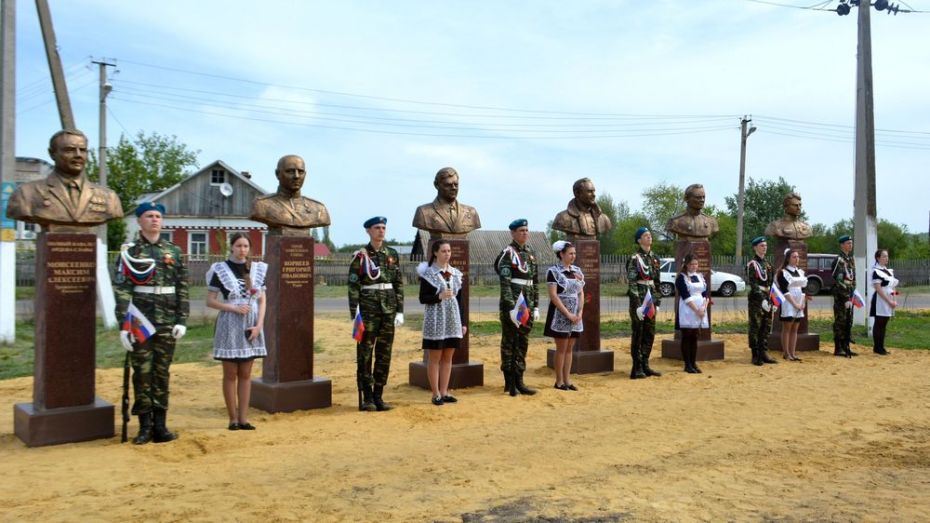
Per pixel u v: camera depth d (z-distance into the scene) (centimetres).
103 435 652
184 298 658
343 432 677
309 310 799
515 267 869
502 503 458
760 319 1126
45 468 546
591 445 621
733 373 1045
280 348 779
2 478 520
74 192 655
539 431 680
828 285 2908
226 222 3662
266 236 802
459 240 938
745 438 645
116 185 4612
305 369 794
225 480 516
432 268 809
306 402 782
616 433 668
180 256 660
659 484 500
